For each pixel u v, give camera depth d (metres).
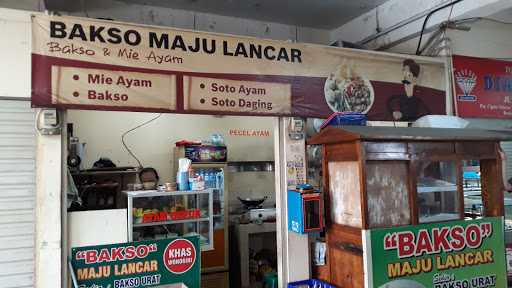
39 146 2.68
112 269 2.85
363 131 2.83
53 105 2.68
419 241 2.88
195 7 4.78
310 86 3.46
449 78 4.15
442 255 2.95
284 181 3.37
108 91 2.82
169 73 2.99
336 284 3.13
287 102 3.35
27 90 2.70
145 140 5.27
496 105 4.37
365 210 2.75
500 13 4.20
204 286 4.84
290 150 3.40
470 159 3.17
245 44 3.24
